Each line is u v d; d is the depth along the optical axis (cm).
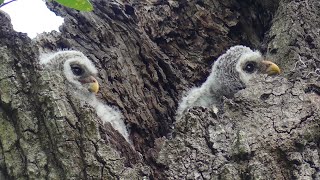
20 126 602
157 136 802
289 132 600
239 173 573
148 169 580
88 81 780
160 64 880
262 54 834
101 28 872
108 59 846
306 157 586
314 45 744
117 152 588
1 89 616
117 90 816
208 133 614
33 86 621
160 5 939
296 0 796
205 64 912
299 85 654
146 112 811
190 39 925
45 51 830
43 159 581
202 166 586
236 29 925
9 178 598
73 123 589
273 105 634
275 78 667
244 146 583
